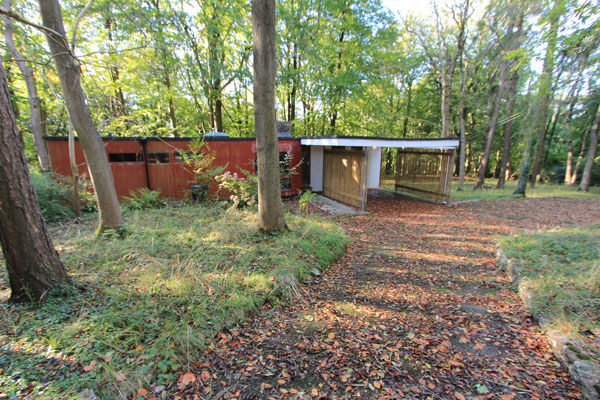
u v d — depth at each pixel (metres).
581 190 15.29
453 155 10.27
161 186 9.40
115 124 9.61
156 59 11.15
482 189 16.03
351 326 3.02
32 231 2.82
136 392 2.01
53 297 2.93
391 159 27.05
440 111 21.77
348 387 2.17
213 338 2.67
